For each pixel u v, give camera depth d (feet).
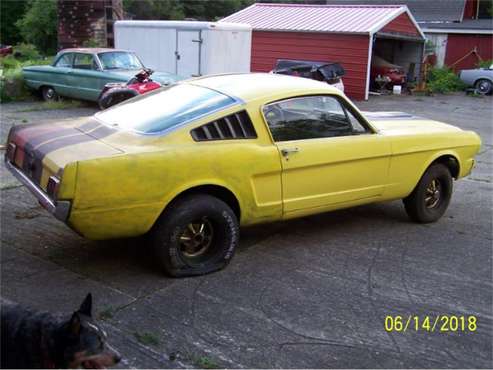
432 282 15.40
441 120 50.37
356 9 71.72
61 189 12.48
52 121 16.96
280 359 11.41
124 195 13.21
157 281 14.49
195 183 14.25
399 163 18.62
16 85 49.75
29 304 12.98
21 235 17.17
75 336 8.07
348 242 18.07
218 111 15.01
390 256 17.07
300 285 14.78
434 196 20.43
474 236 19.27
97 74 44.14
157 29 52.19
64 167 12.55
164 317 12.75
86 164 12.66
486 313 13.83
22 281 14.15
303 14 72.79
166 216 14.16
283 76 18.01
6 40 151.23
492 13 132.98
